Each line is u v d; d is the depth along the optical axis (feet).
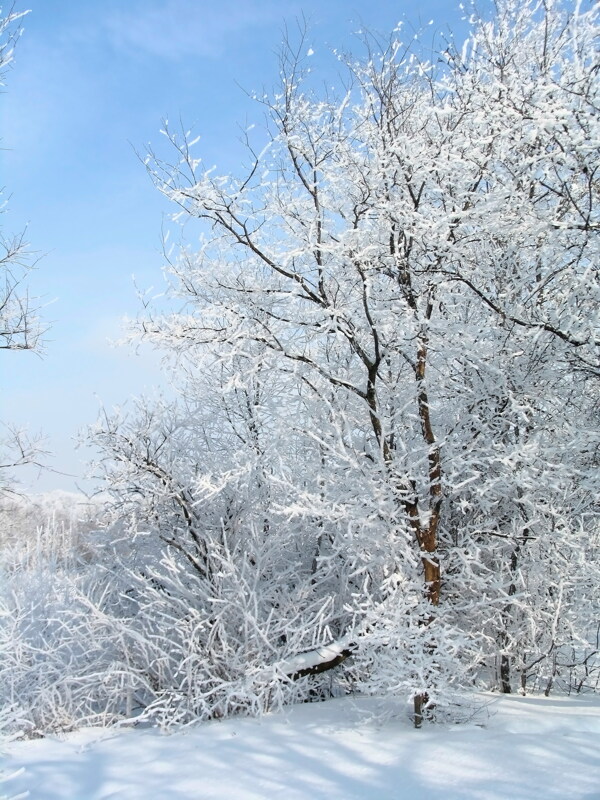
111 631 23.77
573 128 16.78
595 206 19.12
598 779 13.21
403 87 21.50
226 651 21.47
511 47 22.15
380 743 16.56
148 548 27.02
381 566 21.21
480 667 24.09
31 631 25.23
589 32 18.15
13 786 15.58
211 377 26.96
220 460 25.79
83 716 22.02
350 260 19.58
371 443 22.74
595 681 24.18
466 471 20.07
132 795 14.47
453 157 18.67
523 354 20.94
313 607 24.16
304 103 21.31
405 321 19.86
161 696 21.58
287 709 21.15
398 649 18.66
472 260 20.83
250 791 14.14
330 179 20.67
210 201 20.89
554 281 21.40
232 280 22.50
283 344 21.63
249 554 24.22
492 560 23.03
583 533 20.47
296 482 24.72
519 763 14.42
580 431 19.92
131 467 25.41
